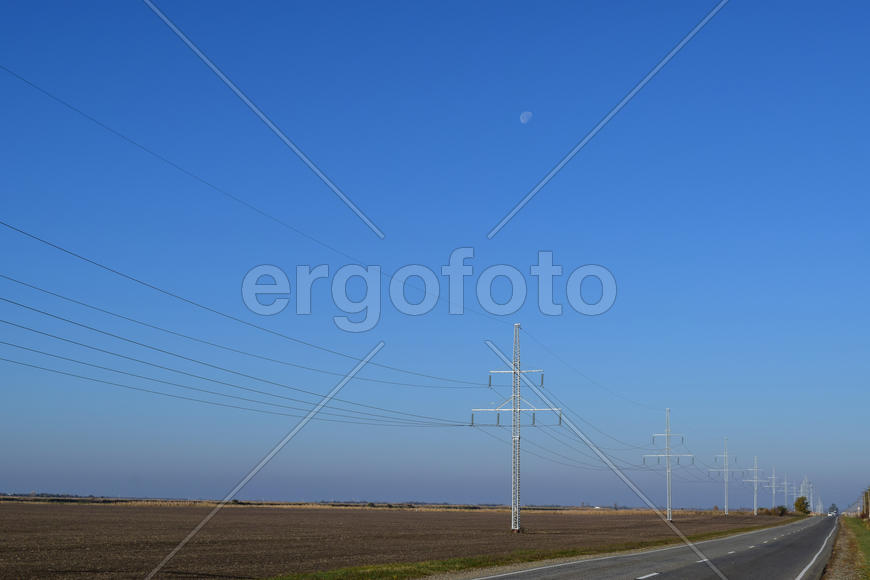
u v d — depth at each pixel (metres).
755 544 56.19
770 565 36.28
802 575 31.66
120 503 166.25
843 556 47.31
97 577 28.77
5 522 72.62
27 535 55.16
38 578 28.25
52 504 143.75
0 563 34.22
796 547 54.19
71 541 49.91
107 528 67.38
